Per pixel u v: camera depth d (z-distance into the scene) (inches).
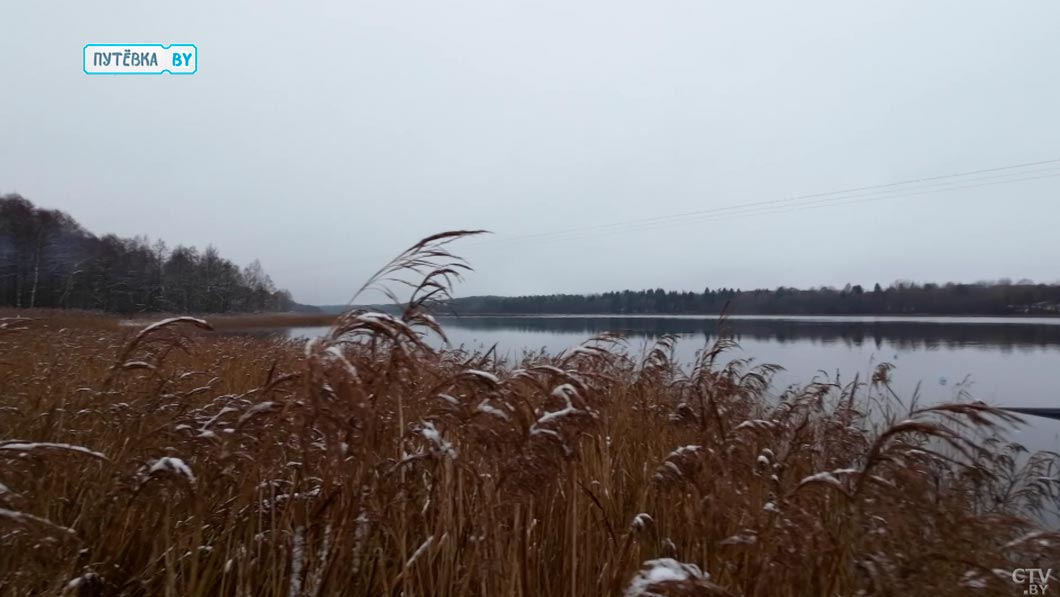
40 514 96.7
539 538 114.0
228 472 104.7
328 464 95.0
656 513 130.3
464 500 108.0
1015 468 195.3
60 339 244.4
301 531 96.5
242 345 418.9
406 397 100.1
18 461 91.7
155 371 128.2
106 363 194.5
